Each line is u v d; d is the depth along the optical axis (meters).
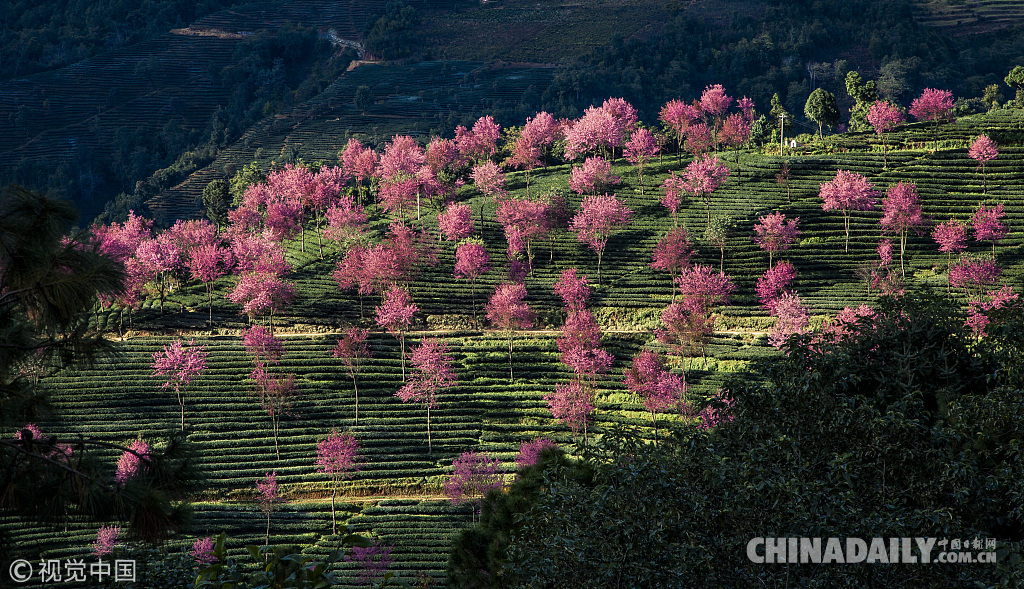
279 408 80.31
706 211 122.94
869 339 24.39
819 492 14.77
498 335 96.62
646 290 104.94
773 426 17.94
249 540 65.25
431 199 133.75
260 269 102.38
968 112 159.50
